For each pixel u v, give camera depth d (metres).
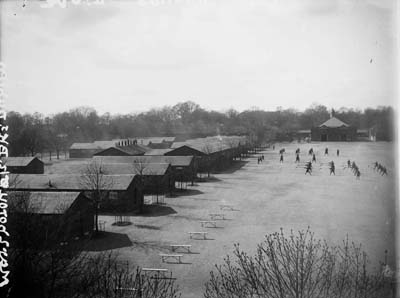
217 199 62.62
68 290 21.09
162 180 68.19
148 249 38.00
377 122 116.00
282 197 62.94
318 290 17.55
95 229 44.88
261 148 159.25
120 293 20.69
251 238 41.06
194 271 31.67
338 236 39.19
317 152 131.50
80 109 182.75
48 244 22.69
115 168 68.44
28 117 128.12
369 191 61.50
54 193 41.16
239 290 19.88
